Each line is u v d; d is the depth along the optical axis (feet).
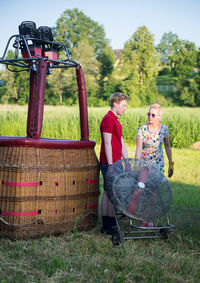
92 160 14.16
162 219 15.94
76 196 13.47
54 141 13.03
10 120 69.62
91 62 288.51
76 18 305.94
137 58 281.33
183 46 337.31
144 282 9.72
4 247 11.85
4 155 12.51
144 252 11.83
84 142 13.88
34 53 13.53
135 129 52.95
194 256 11.75
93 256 11.34
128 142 53.88
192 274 10.32
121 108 13.99
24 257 11.11
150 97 276.21
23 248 11.71
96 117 56.90
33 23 13.64
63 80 270.87
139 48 283.79
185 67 326.65
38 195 12.57
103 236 13.65
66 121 61.05
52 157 12.95
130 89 271.49
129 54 284.61
